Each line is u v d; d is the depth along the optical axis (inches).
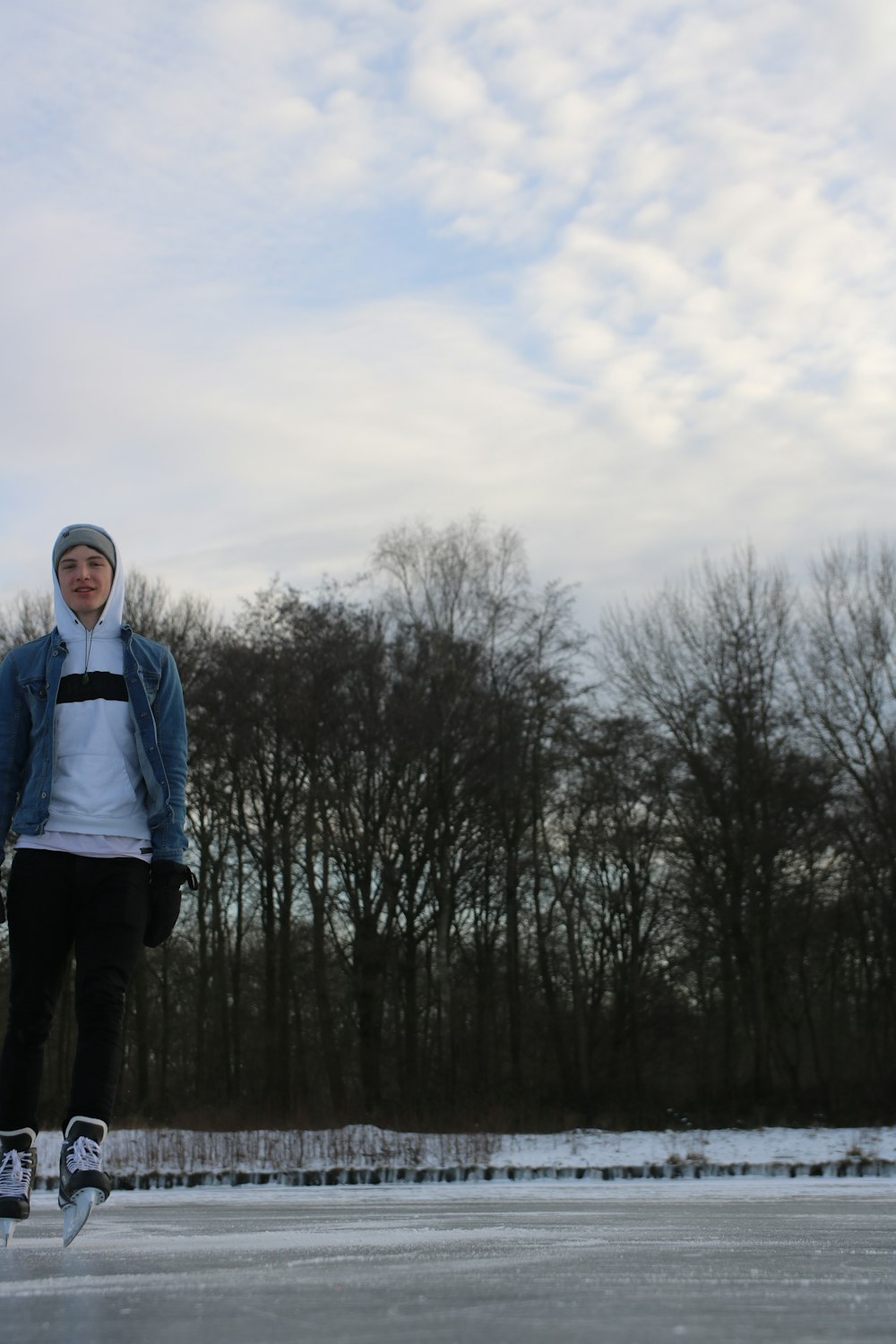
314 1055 1588.3
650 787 1535.4
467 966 1626.5
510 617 1531.7
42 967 146.4
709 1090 1596.9
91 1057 139.6
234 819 1510.8
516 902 1608.0
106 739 151.8
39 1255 118.2
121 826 149.8
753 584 1510.8
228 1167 991.6
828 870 1515.7
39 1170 891.4
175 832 151.7
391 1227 159.9
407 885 1524.4
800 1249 121.8
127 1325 75.1
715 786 1491.1
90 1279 99.0
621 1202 282.4
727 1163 1025.5
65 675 153.5
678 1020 1663.4
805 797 1469.0
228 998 1616.6
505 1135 1228.5
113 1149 1014.4
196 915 1551.4
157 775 151.9
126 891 148.1
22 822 148.3
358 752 1482.5
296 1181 940.6
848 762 1470.2
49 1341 69.6
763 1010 1483.8
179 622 1496.1
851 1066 1635.1
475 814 1536.7
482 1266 106.3
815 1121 1400.1
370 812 1489.9
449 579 1508.4
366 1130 1125.1
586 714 1556.3
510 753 1518.2
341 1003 1587.1
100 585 156.7
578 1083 1620.3
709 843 1504.7
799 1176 1006.4
